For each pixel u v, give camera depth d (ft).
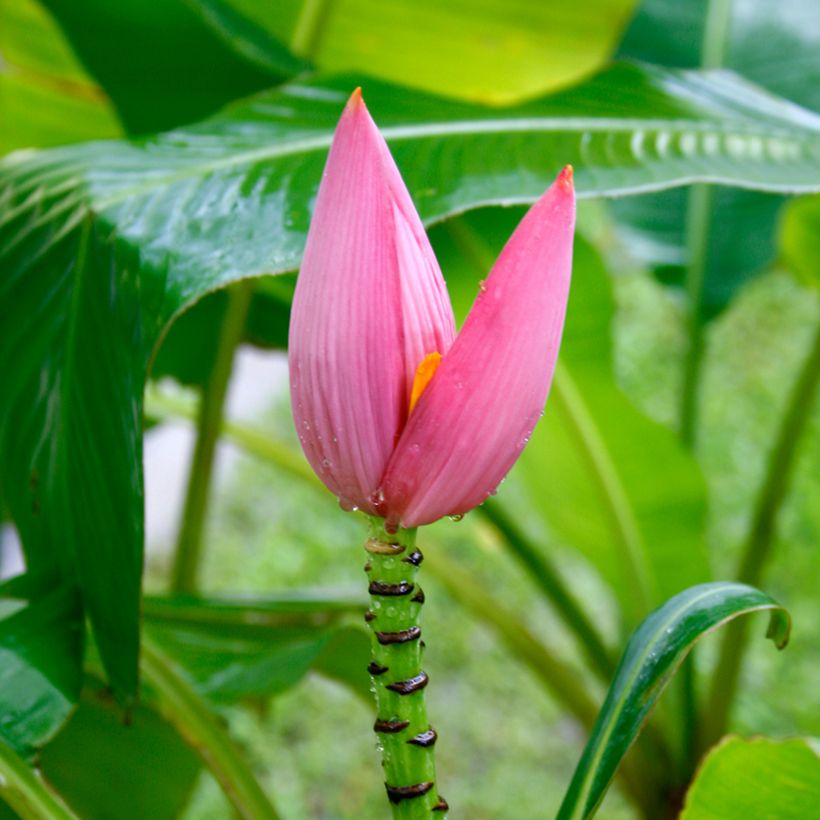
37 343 3.25
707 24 5.89
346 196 2.74
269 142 3.36
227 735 3.47
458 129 3.42
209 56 4.43
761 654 10.61
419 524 2.80
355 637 4.25
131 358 3.08
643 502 5.32
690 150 3.43
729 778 3.10
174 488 13.87
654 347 15.98
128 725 3.23
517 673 10.93
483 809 9.28
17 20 5.05
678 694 5.55
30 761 3.03
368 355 2.75
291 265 3.06
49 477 3.27
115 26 4.34
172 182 3.23
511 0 4.93
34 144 5.64
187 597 4.22
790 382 15.07
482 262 4.55
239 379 16.79
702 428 14.20
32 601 3.26
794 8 5.90
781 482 5.51
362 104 2.73
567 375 5.01
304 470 6.01
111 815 4.41
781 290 17.26
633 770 5.64
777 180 3.33
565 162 3.35
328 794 9.37
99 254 3.18
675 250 6.18
